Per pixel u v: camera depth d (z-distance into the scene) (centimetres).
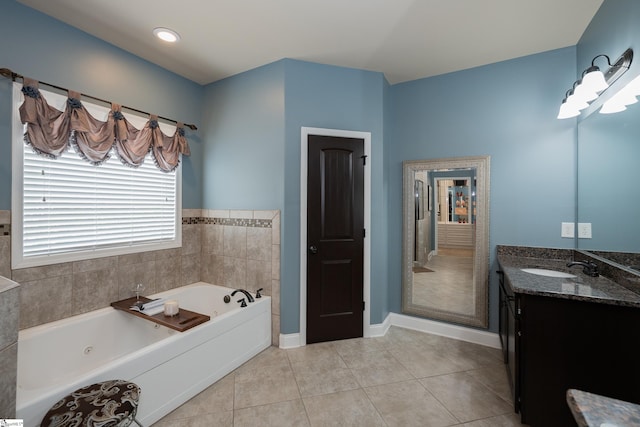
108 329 222
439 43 233
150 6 191
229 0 185
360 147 276
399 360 237
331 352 251
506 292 207
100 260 229
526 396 157
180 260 291
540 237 244
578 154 228
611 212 184
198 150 308
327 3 188
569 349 149
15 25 186
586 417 55
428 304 290
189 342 189
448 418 172
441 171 283
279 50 245
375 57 255
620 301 137
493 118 261
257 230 273
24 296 190
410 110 298
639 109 156
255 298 262
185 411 178
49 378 190
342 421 170
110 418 122
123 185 248
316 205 264
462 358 240
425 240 292
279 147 261
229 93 291
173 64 268
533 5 188
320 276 267
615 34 173
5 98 184
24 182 192
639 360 137
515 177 252
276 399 189
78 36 215
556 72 238
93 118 216
